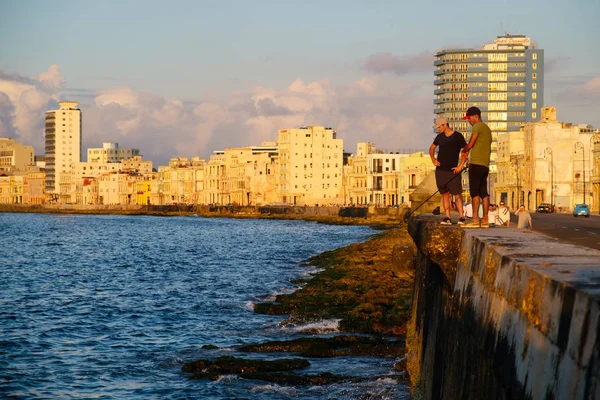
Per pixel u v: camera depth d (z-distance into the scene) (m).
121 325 45.75
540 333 9.21
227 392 29.12
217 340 40.16
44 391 31.14
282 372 30.69
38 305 54.69
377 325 38.53
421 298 25.22
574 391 7.85
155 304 54.25
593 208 164.38
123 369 34.28
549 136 178.50
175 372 33.25
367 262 68.69
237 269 80.31
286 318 45.50
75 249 120.25
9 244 134.88
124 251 114.81
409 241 75.62
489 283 12.59
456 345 15.52
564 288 8.66
